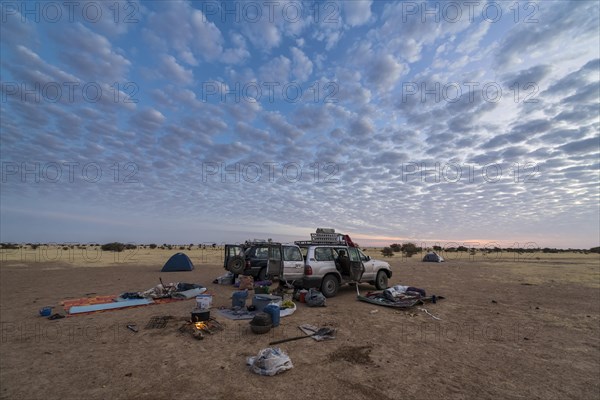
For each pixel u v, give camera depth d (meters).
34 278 17.25
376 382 4.70
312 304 10.06
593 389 4.54
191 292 11.40
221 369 5.12
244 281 13.67
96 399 4.16
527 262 36.81
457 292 13.21
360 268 12.50
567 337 7.02
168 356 5.69
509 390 4.49
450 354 5.91
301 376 4.88
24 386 4.53
